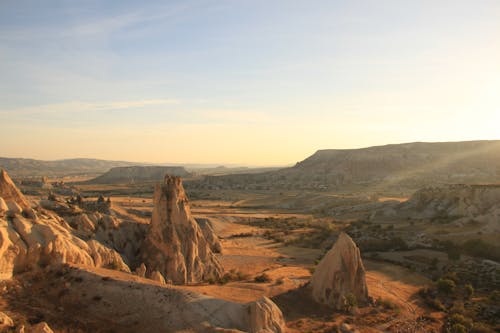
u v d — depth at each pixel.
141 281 32.72
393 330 34.00
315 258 66.06
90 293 29.83
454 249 61.22
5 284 29.42
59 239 33.91
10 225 33.09
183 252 46.69
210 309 29.08
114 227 47.34
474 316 38.22
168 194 48.03
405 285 47.66
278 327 29.66
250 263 61.50
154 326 27.20
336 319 35.25
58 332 25.11
